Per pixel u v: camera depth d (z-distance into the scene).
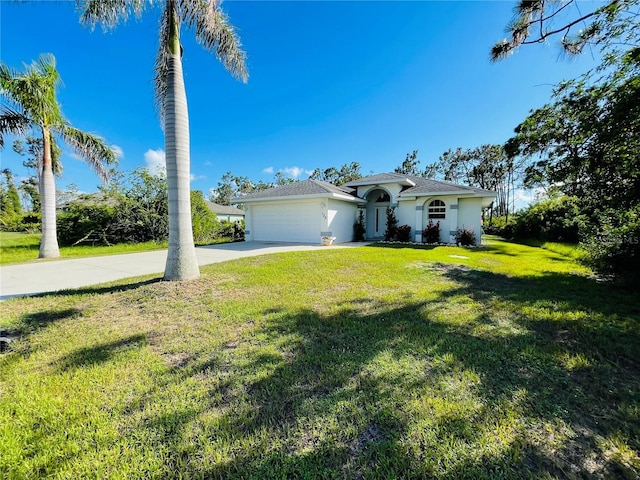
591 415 2.26
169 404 2.45
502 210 40.31
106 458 1.90
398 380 2.75
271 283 6.52
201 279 6.59
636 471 1.76
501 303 5.15
